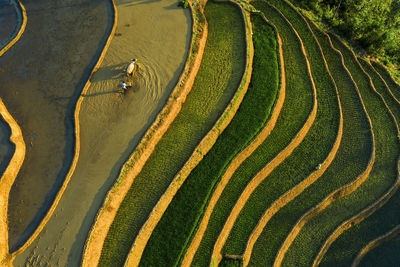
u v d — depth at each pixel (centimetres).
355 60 4469
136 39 4006
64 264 2814
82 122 3484
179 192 3303
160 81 3669
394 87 4322
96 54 3934
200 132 3509
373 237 3325
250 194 3516
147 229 3077
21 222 3012
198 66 3916
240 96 3762
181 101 3650
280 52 4225
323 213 3466
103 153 3297
